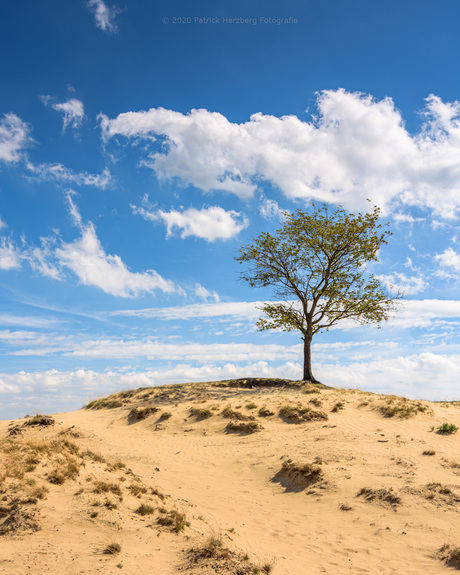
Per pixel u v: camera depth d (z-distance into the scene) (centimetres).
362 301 3356
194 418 2312
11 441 1280
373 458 1497
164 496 1111
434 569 838
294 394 2734
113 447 1955
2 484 930
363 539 982
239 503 1255
